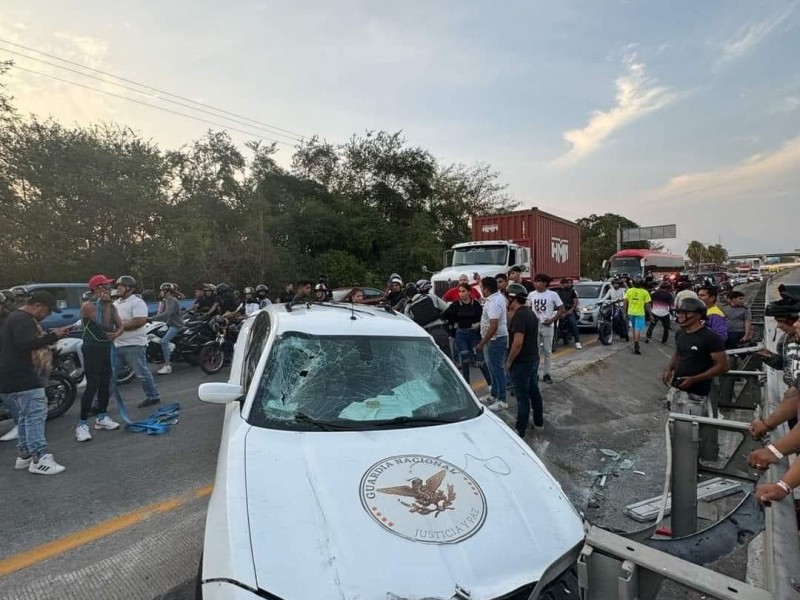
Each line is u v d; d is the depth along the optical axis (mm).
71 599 2896
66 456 5074
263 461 2514
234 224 24859
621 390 8422
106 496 4191
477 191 38281
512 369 5617
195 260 20016
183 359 9422
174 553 3377
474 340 7664
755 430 2887
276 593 1830
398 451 2715
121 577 3109
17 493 4238
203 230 20703
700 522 3996
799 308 3740
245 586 1844
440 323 7590
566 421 6430
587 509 4262
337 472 2475
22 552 3367
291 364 3275
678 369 4730
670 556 1736
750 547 3570
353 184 32531
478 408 3387
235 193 25641
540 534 2289
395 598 1861
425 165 33062
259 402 2998
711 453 4398
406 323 3967
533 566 2117
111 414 6523
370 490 2371
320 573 1916
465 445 2875
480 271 12867
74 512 3922
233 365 4832
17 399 4574
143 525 3736
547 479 2732
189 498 4164
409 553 2051
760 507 2342
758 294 23078
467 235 36656
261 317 4645
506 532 2250
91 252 19156
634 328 11398
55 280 18469
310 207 27672
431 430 2992
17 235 17469
